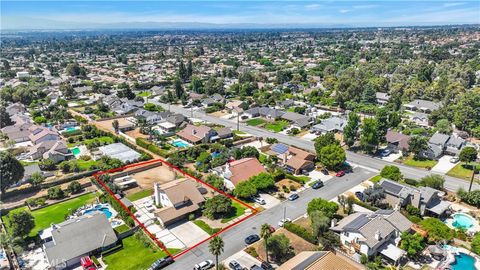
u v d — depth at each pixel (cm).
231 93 19650
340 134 12512
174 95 18700
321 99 16912
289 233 6638
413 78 19488
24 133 12344
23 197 8350
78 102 17925
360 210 7462
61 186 8850
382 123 10994
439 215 7131
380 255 5866
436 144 10769
